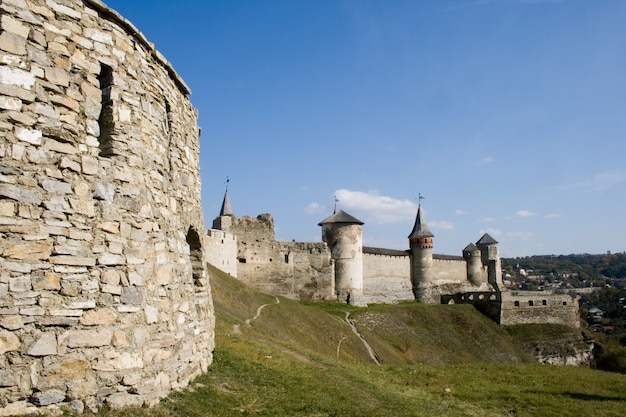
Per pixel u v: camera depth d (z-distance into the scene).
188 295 10.36
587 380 22.98
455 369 24.81
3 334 6.50
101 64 8.34
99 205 7.83
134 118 8.85
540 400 18.31
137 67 9.16
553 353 64.94
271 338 26.75
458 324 65.25
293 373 15.21
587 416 16.58
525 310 72.62
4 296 6.58
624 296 136.62
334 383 15.71
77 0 8.01
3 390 6.43
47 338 6.87
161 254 9.13
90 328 7.34
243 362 14.16
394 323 58.19
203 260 12.37
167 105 10.62
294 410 11.02
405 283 85.00
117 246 7.97
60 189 7.34
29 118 7.12
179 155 11.05
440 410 15.80
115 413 7.29
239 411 9.69
